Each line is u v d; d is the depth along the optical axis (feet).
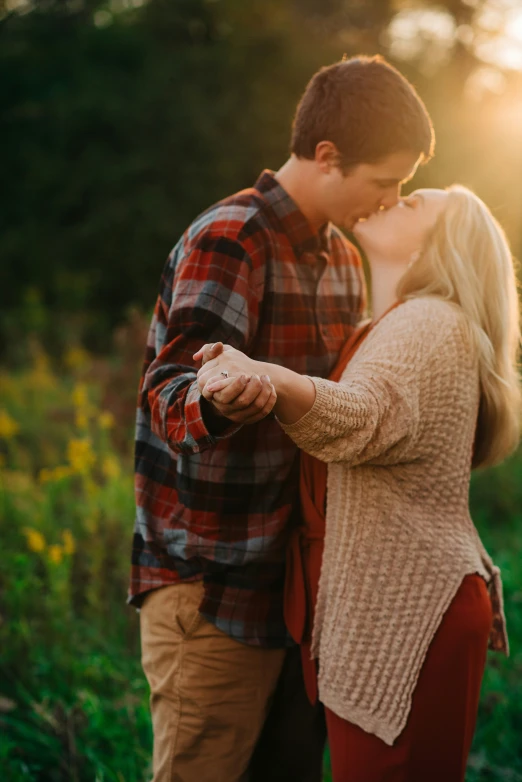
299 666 6.22
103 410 16.16
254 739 5.94
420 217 5.65
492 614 5.92
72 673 8.95
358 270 6.77
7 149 44.37
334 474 5.33
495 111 38.04
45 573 10.57
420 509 5.20
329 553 5.34
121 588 10.36
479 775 7.79
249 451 5.63
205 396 4.25
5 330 31.78
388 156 5.54
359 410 4.59
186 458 5.63
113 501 11.46
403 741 5.10
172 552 5.76
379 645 5.12
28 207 43.45
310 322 5.97
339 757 5.34
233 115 41.52
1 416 15.62
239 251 5.50
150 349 6.07
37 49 46.01
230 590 5.72
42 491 13.17
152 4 45.70
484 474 16.15
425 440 5.08
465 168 33.86
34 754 7.73
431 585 5.10
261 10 44.11
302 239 5.86
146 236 40.52
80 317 34.73
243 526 5.71
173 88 42.11
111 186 41.55
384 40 44.01
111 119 41.63
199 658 5.73
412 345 5.01
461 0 42.16
